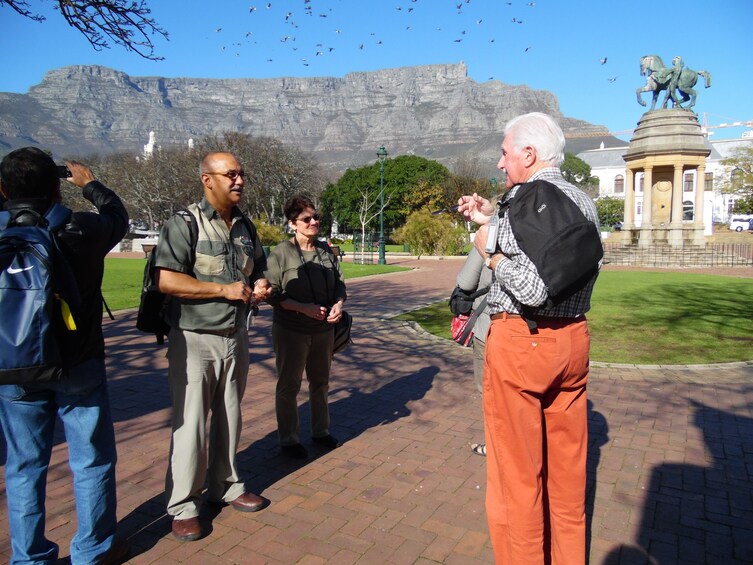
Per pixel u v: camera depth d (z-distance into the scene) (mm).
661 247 30219
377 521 3312
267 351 7922
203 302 3135
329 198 67688
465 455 4297
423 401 5691
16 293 2332
